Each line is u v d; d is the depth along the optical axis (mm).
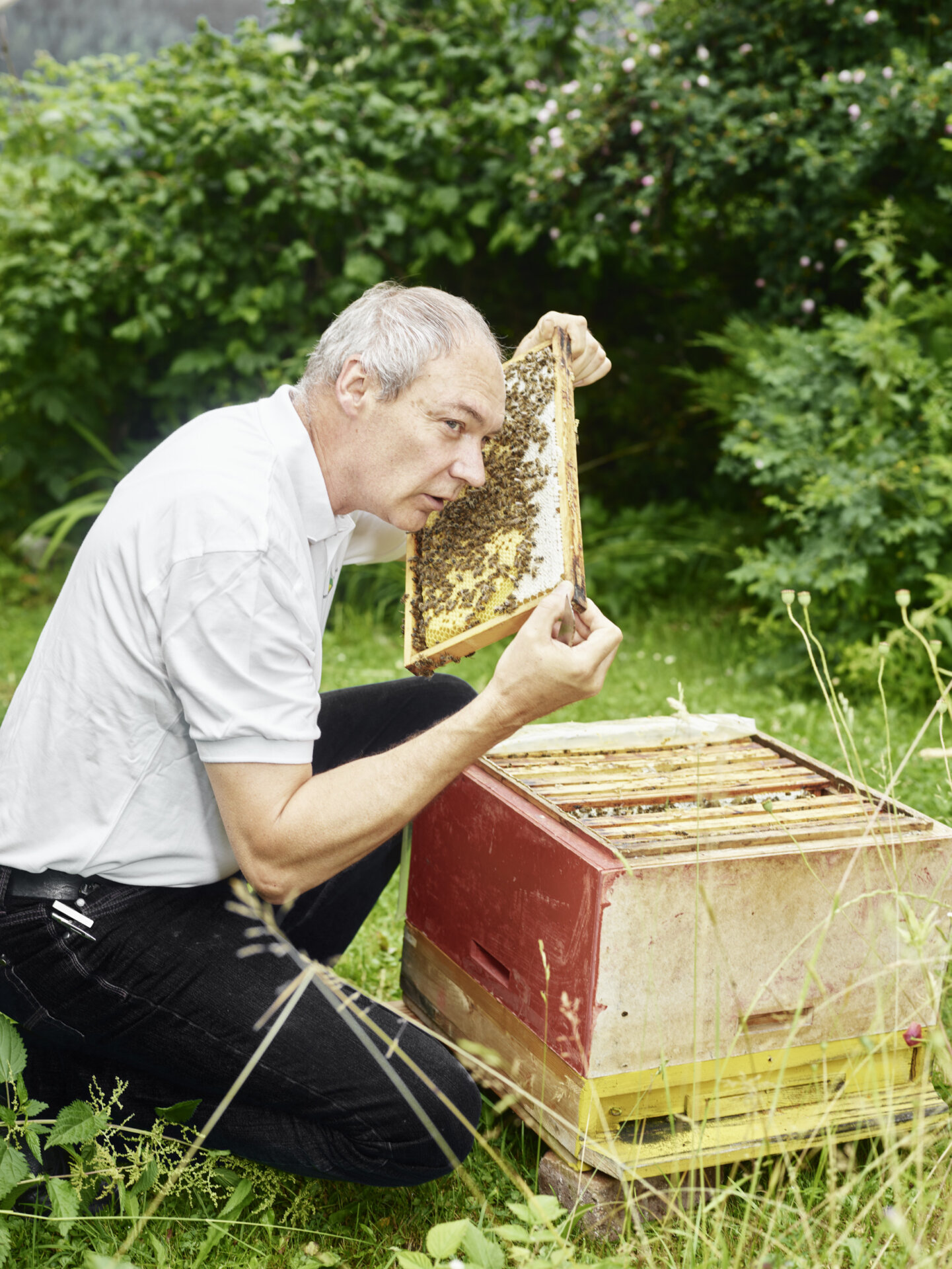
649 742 2109
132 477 1614
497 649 4652
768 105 4695
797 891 1625
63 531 5406
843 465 4039
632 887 1523
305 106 5230
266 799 1499
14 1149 1536
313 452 1610
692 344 5355
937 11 4539
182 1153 1686
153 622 1505
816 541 4129
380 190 5316
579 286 5855
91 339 5793
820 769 1928
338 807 1494
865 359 4012
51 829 1574
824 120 4590
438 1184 1760
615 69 4988
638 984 1566
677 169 4836
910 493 3955
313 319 5637
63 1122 1584
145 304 5383
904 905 1487
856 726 3615
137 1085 1752
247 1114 1680
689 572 5379
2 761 1620
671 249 5594
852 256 4633
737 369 4832
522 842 1700
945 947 1575
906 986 1720
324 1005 1612
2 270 5539
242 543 1470
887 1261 1465
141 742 1551
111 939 1566
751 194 5129
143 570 1500
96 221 5621
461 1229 1356
